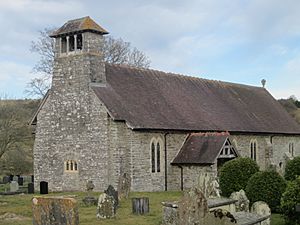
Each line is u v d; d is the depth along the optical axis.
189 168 35.88
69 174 35.97
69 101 36.16
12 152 53.94
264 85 59.94
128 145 33.75
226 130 41.38
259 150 47.06
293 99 120.94
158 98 38.97
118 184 30.94
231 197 23.45
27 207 25.83
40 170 37.78
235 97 50.25
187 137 38.03
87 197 27.94
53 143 37.06
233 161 30.06
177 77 44.78
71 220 12.28
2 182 45.16
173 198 29.70
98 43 35.91
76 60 35.81
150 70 42.12
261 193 25.75
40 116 38.06
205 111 42.28
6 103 61.84
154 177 35.25
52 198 12.62
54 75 37.12
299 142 55.19
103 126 34.03
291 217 22.61
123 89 36.91
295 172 33.41
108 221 21.38
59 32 36.47
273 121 51.50
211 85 48.75
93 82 35.22
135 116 34.59
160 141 35.94
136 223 20.92
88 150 34.88
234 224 13.49
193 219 12.60
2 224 20.94
